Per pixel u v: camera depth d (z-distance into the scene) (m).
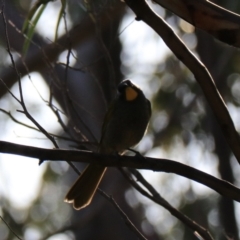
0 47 12.90
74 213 13.59
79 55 12.78
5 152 5.83
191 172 6.11
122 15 11.03
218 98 5.98
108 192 12.52
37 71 11.95
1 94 12.16
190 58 5.89
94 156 6.12
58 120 7.38
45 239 12.90
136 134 8.38
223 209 12.50
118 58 13.12
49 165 14.40
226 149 12.61
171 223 13.49
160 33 5.88
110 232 12.83
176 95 13.69
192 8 5.95
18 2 12.95
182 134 13.43
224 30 5.97
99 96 12.66
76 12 11.72
